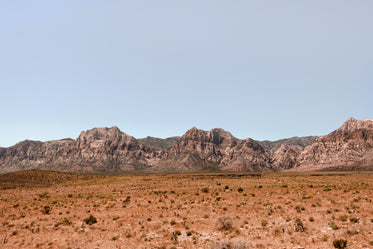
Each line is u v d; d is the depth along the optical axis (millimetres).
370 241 19312
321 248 19672
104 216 38562
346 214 28734
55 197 63344
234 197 47656
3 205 51750
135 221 34406
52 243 26781
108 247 24734
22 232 31297
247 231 26109
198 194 55688
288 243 21469
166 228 30172
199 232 27625
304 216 29859
